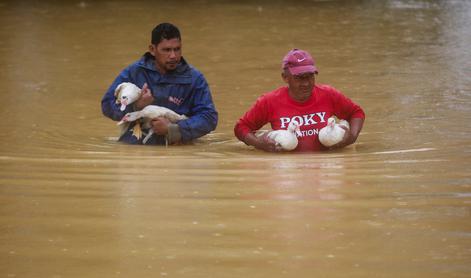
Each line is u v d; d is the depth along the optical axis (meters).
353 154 10.78
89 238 6.67
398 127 13.13
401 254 6.18
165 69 12.25
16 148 11.62
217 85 17.88
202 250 6.32
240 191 8.11
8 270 6.02
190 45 24.23
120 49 23.78
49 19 30.95
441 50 22.70
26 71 20.17
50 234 6.79
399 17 30.48
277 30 27.42
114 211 7.42
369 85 17.55
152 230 6.84
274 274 5.82
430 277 5.73
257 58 21.77
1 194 8.16
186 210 7.41
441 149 11.00
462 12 31.66
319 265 5.98
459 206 7.44
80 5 35.56
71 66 20.91
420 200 7.66
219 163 9.88
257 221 7.01
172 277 5.83
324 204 7.53
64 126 13.84
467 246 6.34
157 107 12.01
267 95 11.57
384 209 7.34
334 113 11.68
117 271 5.96
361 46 23.72
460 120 13.65
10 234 6.80
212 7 34.41
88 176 9.02
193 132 12.01
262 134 11.41
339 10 32.97
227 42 24.81
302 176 8.86
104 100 12.25
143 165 9.75
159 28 12.17
